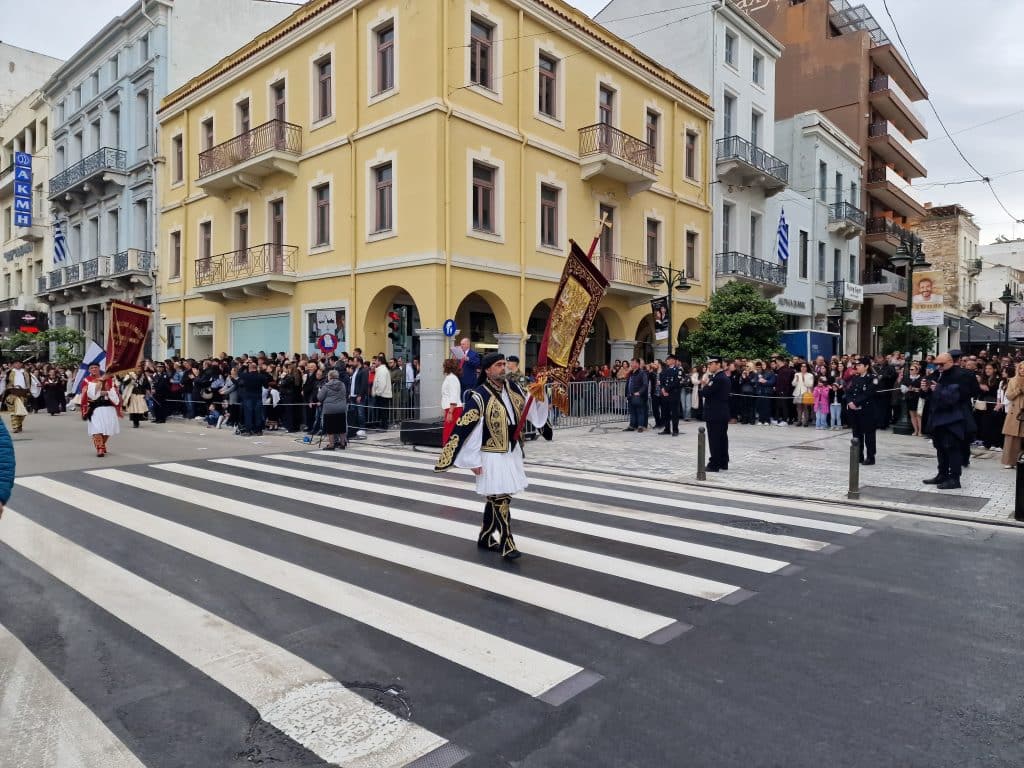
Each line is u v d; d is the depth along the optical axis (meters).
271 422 17.73
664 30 27.39
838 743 3.19
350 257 19.05
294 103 20.91
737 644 4.28
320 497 8.70
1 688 3.70
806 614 4.80
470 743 3.18
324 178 19.84
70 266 31.58
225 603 4.95
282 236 21.33
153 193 26.72
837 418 17.44
